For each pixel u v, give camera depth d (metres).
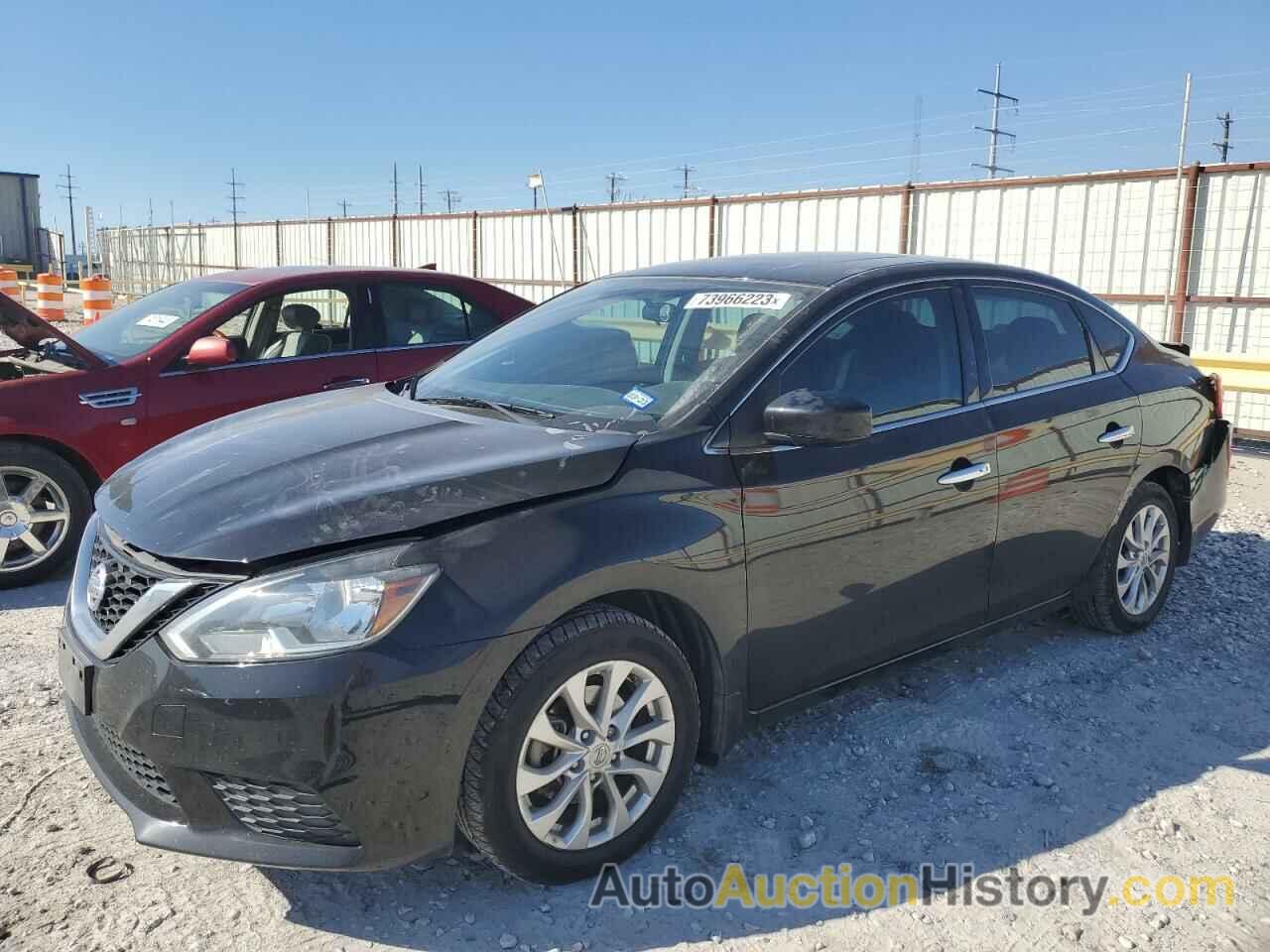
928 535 3.56
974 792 3.35
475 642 2.53
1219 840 3.11
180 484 2.95
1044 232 11.27
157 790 2.64
